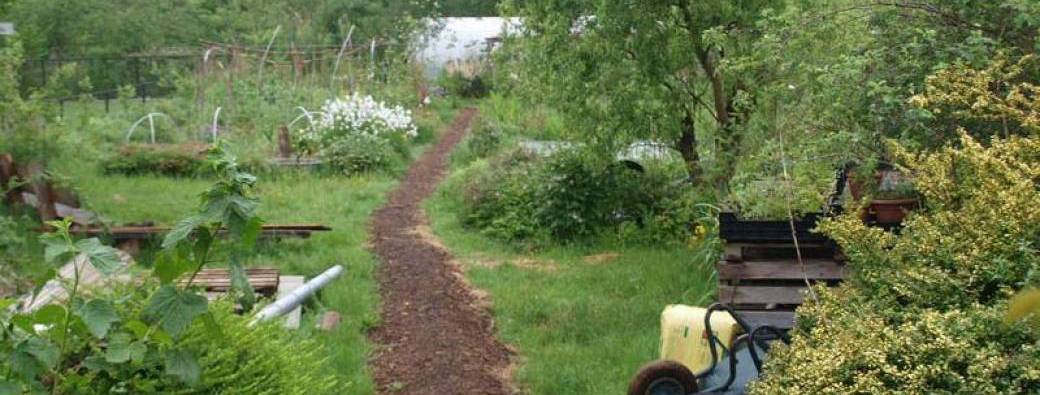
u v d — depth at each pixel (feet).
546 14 39.09
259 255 37.45
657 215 42.19
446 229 45.06
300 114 73.31
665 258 37.17
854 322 15.70
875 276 17.62
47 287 23.68
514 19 47.62
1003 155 18.37
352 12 110.63
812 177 23.11
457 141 78.64
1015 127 22.18
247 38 103.55
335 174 59.26
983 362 13.85
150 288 16.98
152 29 97.81
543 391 24.30
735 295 23.77
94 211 40.81
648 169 44.60
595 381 24.44
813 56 25.08
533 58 40.11
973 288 16.51
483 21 118.01
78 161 54.39
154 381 14.92
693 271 34.58
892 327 15.67
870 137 22.80
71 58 90.33
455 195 51.55
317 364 19.69
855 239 18.24
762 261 24.04
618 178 42.96
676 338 21.93
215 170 15.05
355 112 68.18
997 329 14.66
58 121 42.73
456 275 36.11
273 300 28.76
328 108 69.31
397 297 33.09
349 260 37.11
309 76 86.48
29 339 13.73
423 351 27.48
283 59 89.61
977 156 17.83
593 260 38.78
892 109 22.43
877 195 23.31
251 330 17.06
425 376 25.61
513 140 70.23
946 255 17.11
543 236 41.75
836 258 23.48
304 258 37.19
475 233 44.19
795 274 23.67
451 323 30.14
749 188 24.94
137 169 56.85
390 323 30.17
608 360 25.99
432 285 34.53
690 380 19.66
